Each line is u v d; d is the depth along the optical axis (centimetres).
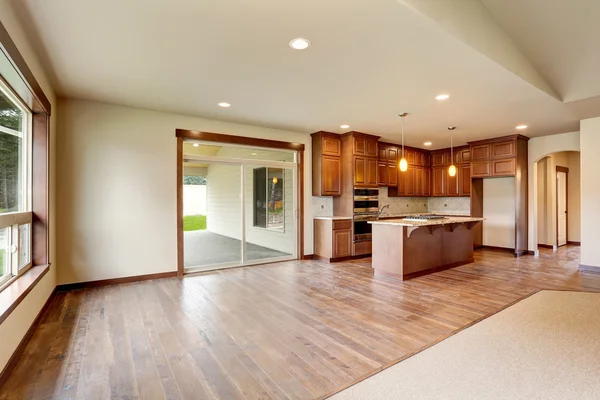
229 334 278
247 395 192
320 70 321
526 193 663
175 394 193
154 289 414
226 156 551
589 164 508
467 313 326
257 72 325
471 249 584
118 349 250
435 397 190
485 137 655
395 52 282
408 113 476
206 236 558
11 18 217
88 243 421
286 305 352
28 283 267
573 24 314
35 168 335
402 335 275
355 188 619
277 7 217
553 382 205
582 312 327
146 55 289
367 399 189
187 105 439
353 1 210
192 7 217
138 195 455
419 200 843
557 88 410
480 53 284
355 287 423
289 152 616
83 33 251
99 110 427
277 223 610
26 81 250
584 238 518
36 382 205
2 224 245
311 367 224
